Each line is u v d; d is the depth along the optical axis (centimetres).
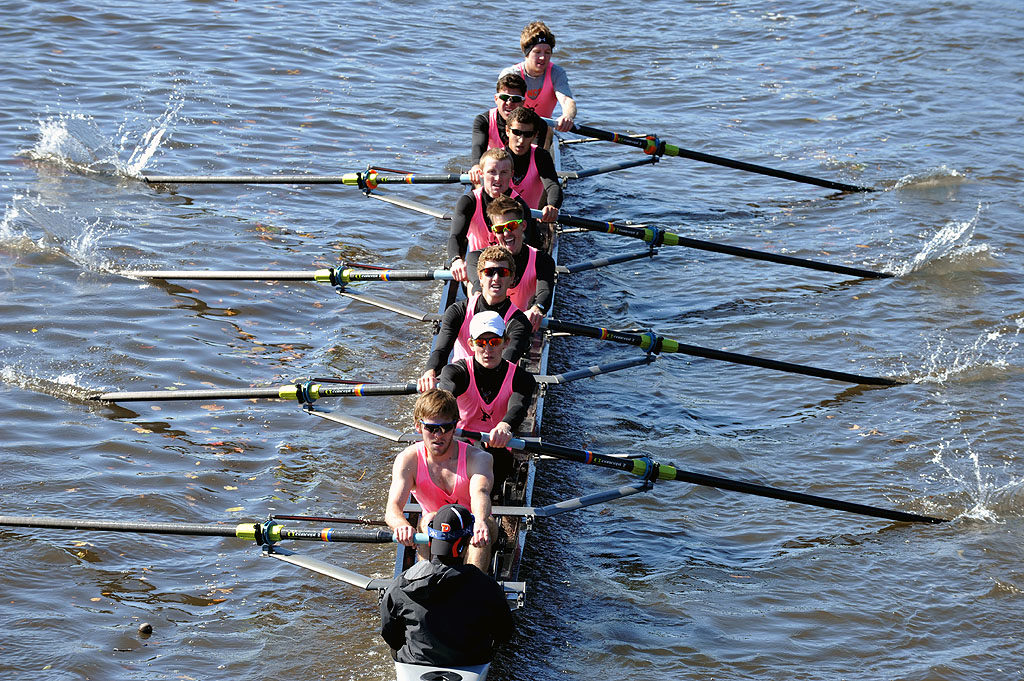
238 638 2819
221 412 3903
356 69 7531
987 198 6094
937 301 4984
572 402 4197
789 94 7688
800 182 6212
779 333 4731
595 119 7156
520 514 3038
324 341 4438
